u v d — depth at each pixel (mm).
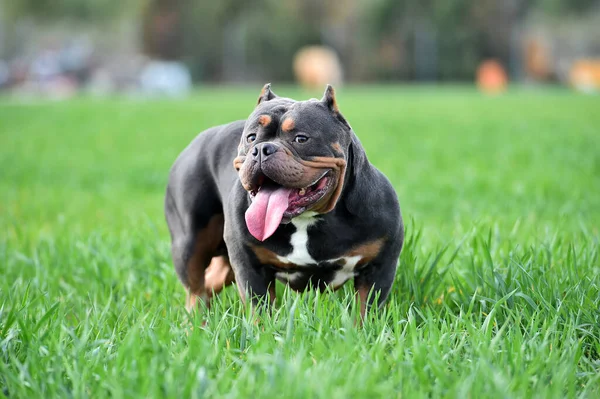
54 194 17594
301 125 7039
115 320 7789
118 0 102312
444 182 17094
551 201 14312
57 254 10633
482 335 6469
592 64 82062
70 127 33406
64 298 8836
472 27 86688
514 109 37938
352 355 6012
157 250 10258
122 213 14516
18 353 6664
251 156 6895
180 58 93625
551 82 88000
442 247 9531
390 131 28953
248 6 93188
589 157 20062
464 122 31875
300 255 7422
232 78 92000
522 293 7367
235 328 6773
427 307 7543
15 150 26172
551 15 97375
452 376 5785
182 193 8656
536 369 5934
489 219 11852
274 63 90312
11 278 9961
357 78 89750
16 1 100188
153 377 5578
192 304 8555
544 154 21125
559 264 8438
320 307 6961
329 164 7016
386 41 88500
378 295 7438
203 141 8836
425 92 60438
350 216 7355
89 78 74812
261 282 7637
